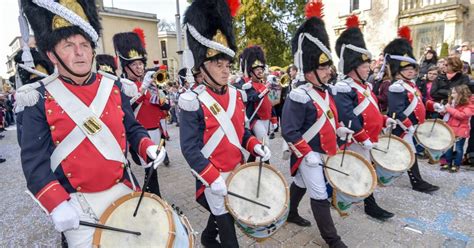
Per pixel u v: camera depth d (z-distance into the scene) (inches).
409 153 144.1
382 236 121.9
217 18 88.5
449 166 192.1
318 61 108.7
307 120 110.7
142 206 71.4
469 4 519.5
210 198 91.0
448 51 429.4
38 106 63.5
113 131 69.2
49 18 63.7
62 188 62.9
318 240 120.3
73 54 64.1
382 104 231.0
